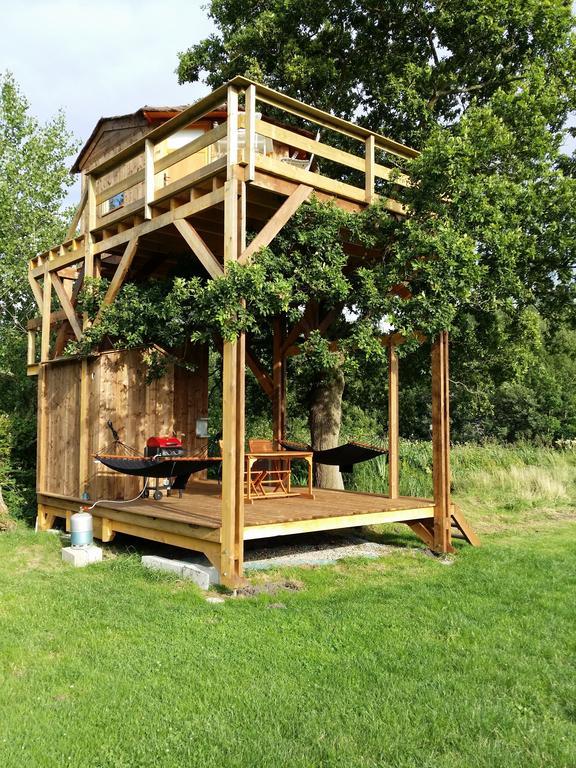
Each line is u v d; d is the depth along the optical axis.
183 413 10.32
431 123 9.90
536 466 15.12
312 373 10.62
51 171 14.09
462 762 2.90
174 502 7.73
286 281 6.27
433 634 4.65
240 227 5.98
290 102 6.38
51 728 3.15
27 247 13.23
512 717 3.35
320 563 6.95
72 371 8.73
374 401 14.22
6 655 4.10
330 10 11.25
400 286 7.72
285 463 9.78
